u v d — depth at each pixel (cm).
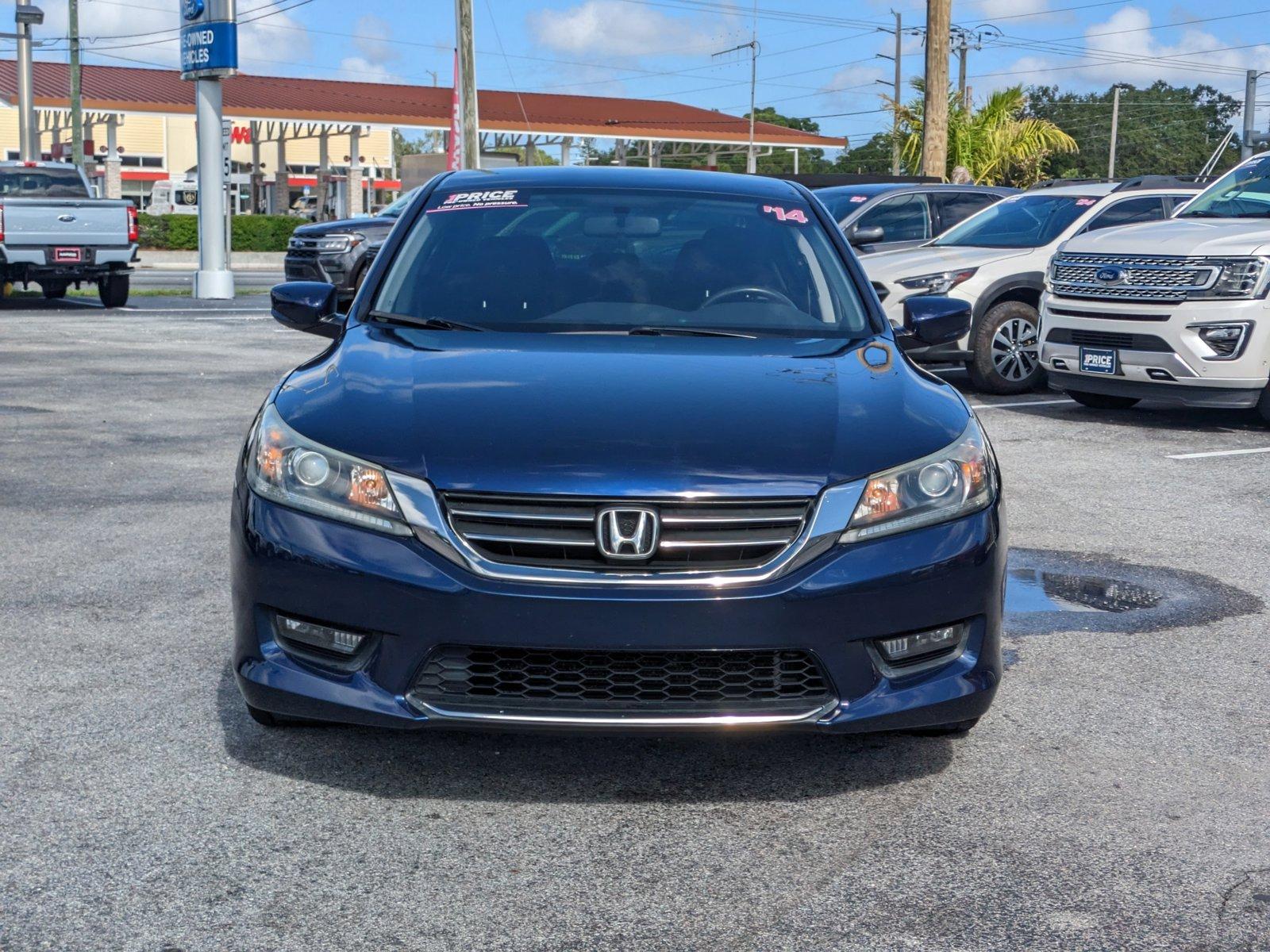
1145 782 344
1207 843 309
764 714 308
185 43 2017
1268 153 1007
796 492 310
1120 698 407
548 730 306
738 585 302
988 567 325
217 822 310
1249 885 290
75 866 288
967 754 360
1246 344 855
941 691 321
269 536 317
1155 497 698
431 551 305
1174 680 425
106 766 339
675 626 299
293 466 322
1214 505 681
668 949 261
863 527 312
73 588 496
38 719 370
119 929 263
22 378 1063
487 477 307
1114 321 898
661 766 347
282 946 259
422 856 296
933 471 325
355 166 4472
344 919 269
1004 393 1088
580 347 383
